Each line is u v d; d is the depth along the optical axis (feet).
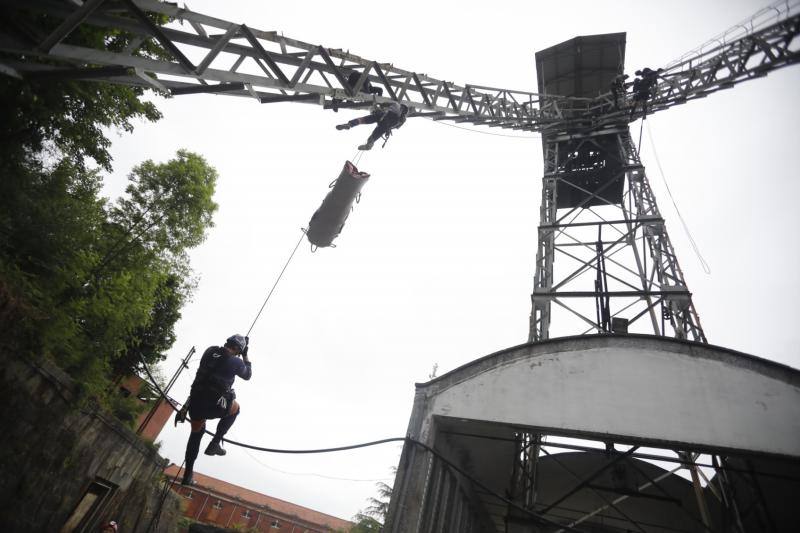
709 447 15.99
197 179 55.83
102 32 29.30
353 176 23.45
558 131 49.98
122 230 48.32
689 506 32.12
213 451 15.74
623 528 34.71
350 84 26.48
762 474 19.26
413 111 34.68
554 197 45.32
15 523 30.14
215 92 20.86
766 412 16.20
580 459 31.99
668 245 36.60
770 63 32.55
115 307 36.19
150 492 56.13
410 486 18.75
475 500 30.04
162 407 81.05
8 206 29.76
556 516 35.24
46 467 32.07
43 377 29.17
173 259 56.24
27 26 15.94
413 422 20.65
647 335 19.42
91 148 35.47
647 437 16.81
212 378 14.30
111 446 41.27
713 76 37.86
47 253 31.17
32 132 30.99
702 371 17.83
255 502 161.07
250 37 19.99
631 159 45.62
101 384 35.99
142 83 18.88
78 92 30.89
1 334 25.30
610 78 51.65
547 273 39.01
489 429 21.31
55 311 29.53
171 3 17.61
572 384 19.21
